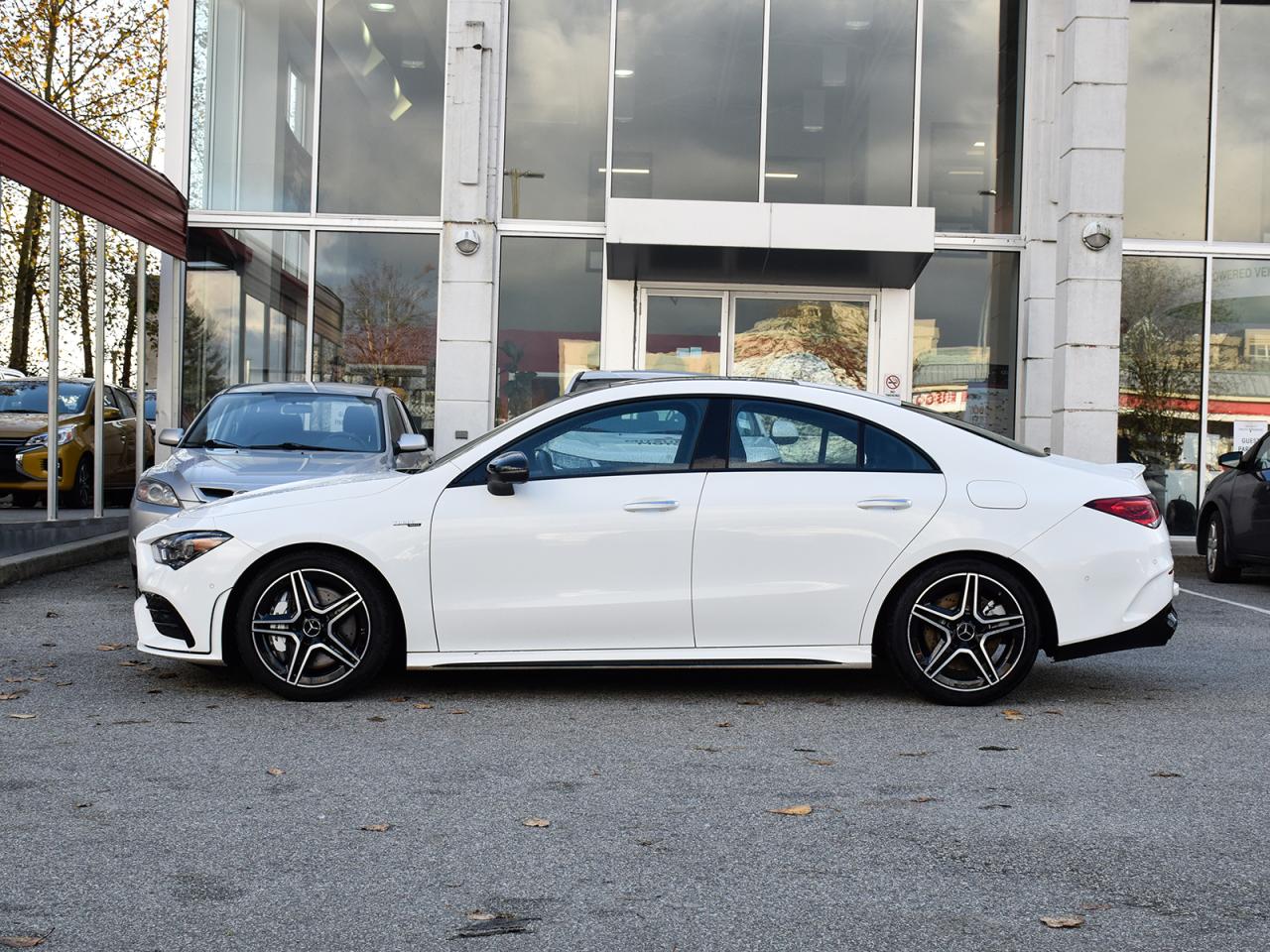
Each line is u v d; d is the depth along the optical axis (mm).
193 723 5410
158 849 3756
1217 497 11938
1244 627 8750
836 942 3098
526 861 3688
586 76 14758
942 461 6000
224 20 14797
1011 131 14945
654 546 5855
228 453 9297
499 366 14578
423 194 14633
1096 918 3266
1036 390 14633
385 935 3117
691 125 14836
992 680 5922
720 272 14312
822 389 6148
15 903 3303
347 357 14562
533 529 5848
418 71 14664
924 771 4754
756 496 5902
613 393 6105
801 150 14867
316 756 4887
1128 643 5945
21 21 26625
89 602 9133
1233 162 15211
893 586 5910
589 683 6445
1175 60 15195
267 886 3459
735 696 6160
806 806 4250
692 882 3523
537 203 14664
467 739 5203
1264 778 4660
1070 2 12859
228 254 14648
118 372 27938
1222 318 15023
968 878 3570
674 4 14844
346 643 5926
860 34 14938
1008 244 14750
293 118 14703
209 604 5852
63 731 5223
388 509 5871
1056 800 4359
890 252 13180
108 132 27594
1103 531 5945
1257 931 3182
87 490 17016
